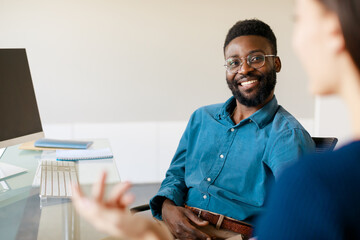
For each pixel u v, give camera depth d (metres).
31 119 1.92
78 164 1.83
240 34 1.65
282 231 0.39
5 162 1.88
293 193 0.39
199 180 1.67
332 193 0.38
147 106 3.81
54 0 3.58
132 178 3.90
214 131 1.67
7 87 1.80
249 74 1.60
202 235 1.50
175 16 3.70
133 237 0.50
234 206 1.54
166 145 3.88
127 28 3.68
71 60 3.67
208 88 3.82
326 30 0.41
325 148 1.65
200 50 3.76
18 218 1.28
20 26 3.56
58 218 1.28
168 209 1.62
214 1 3.70
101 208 0.50
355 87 0.40
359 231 0.37
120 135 3.82
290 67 3.86
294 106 3.92
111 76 3.73
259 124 1.57
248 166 1.56
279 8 3.76
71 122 3.75
